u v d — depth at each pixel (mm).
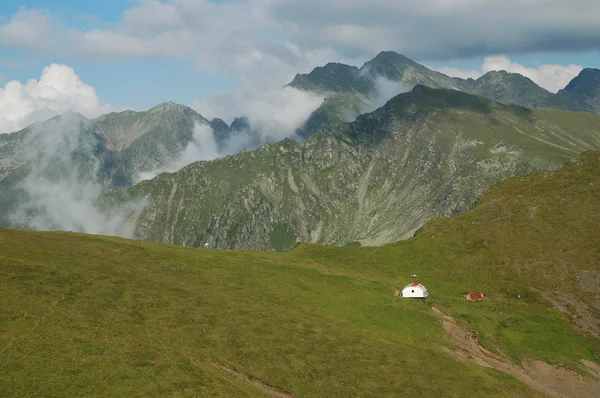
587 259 120438
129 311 71812
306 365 70125
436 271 126875
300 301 98000
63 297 70438
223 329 74375
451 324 99938
